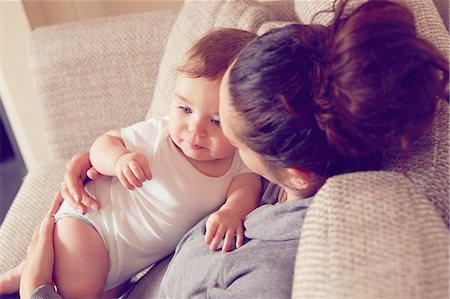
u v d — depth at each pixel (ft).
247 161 2.15
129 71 4.38
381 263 1.53
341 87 1.65
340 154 1.87
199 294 2.29
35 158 5.94
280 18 3.78
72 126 4.55
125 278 2.96
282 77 1.76
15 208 3.94
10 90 5.51
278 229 2.14
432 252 1.54
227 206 2.64
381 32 1.63
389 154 2.12
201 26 3.57
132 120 4.48
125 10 6.13
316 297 1.58
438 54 1.72
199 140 2.58
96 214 2.79
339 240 1.63
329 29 1.82
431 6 2.72
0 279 3.12
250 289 1.99
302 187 2.08
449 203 1.87
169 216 2.78
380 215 1.64
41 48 4.49
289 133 1.81
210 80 2.44
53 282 2.76
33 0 5.44
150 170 2.71
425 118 1.81
